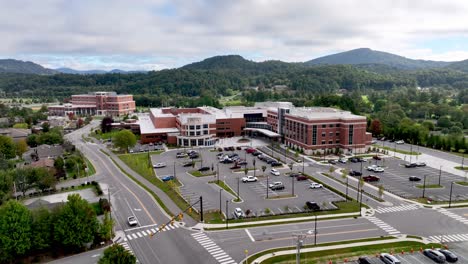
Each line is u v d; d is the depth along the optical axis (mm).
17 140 156625
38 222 58969
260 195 88688
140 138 180625
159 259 57344
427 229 67875
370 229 67750
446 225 69750
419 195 88312
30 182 91188
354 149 139625
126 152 148000
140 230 68812
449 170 113750
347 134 137875
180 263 55969
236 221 72000
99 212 78062
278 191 91875
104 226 62938
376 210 77750
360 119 138125
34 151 140625
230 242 63031
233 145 159375
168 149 153125
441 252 57375
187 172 112938
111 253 47219
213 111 198500
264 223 70938
